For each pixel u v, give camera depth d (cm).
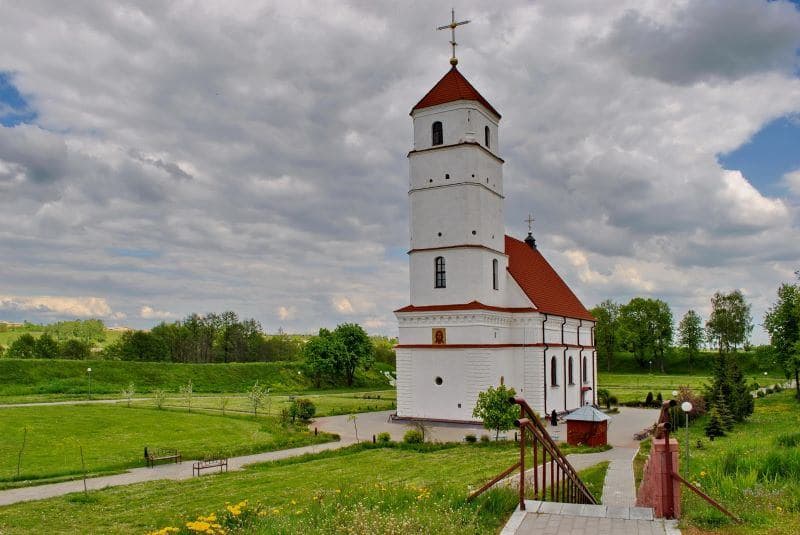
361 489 1911
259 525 1483
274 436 4666
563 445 3928
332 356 10931
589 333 6950
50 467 3484
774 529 1237
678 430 4634
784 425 4678
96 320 15612
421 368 5178
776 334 7250
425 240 5316
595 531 1259
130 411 5825
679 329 14075
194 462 3650
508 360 5328
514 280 5544
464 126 5253
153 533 1488
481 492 1545
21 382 7962
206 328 13675
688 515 1330
